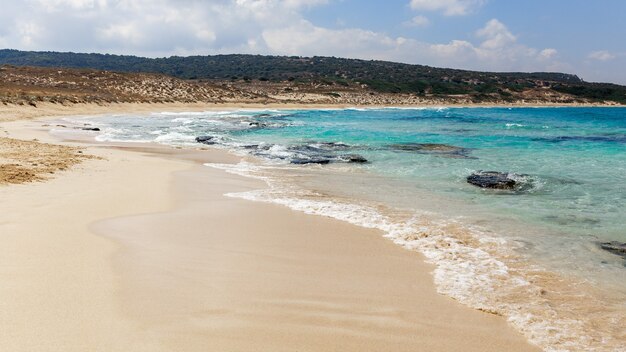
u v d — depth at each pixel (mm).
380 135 27906
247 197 10719
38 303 4641
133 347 3957
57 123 31781
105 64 191750
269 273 5969
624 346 4316
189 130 29781
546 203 10523
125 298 4910
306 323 4629
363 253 6887
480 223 8734
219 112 54875
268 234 7723
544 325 4719
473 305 5156
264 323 4578
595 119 50531
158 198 10039
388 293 5438
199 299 5039
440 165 16219
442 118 49438
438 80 134625
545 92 118875
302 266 6281
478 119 48594
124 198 9766
